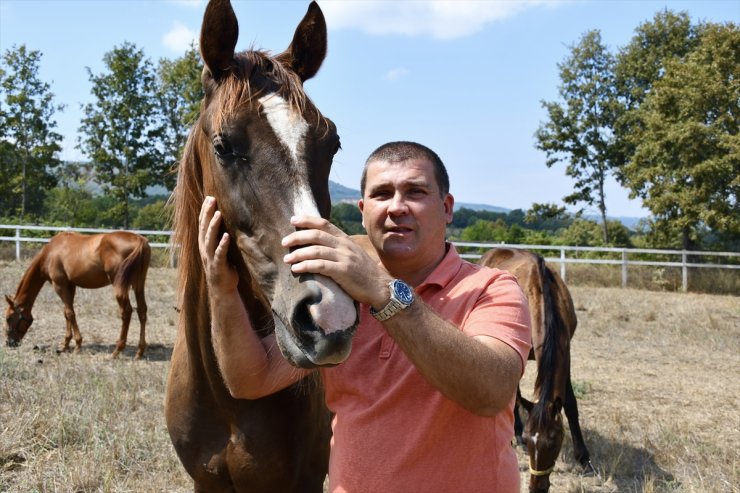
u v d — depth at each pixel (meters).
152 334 8.57
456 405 1.58
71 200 32.00
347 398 1.72
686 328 10.55
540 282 4.77
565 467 4.57
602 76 29.14
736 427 5.49
